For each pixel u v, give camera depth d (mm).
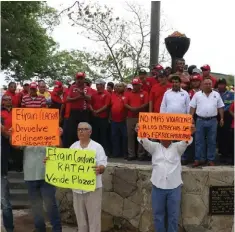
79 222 5117
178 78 6133
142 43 13492
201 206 5785
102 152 4980
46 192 5289
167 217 5312
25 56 16188
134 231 5895
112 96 7270
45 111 5074
